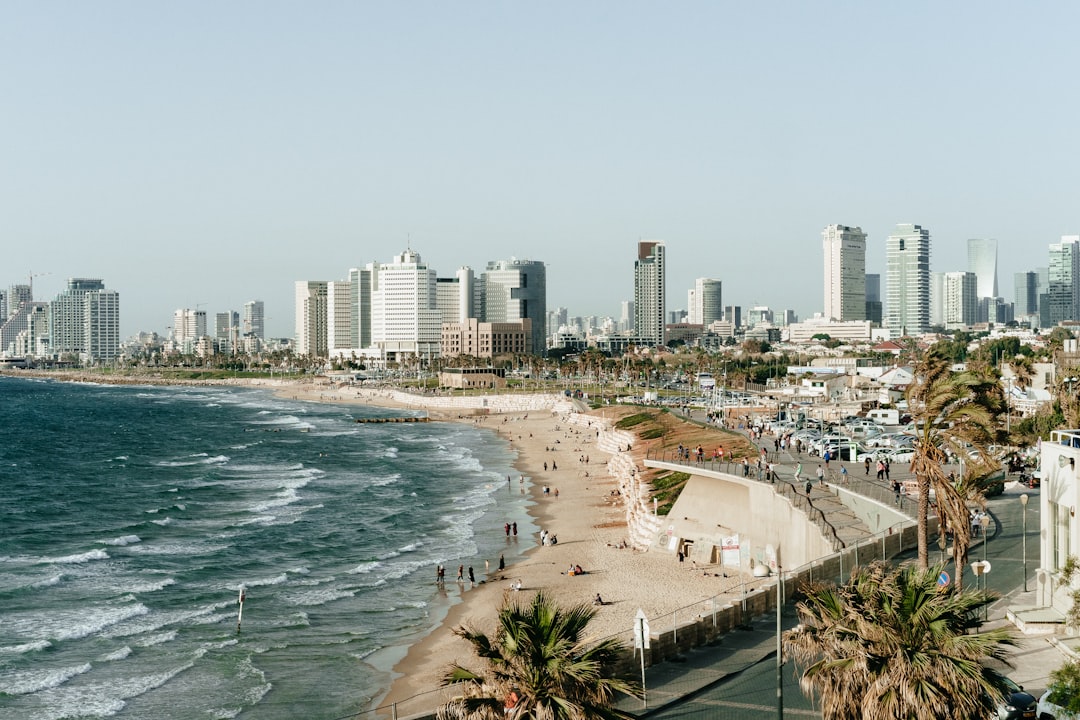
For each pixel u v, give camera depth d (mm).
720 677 43625
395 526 119562
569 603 78938
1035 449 98875
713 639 49656
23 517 127875
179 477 168625
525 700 26062
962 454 46562
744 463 88812
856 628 28000
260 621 79250
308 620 79562
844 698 27344
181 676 66312
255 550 105938
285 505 135875
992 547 62906
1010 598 50562
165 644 73062
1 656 69688
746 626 51812
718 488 90438
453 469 176125
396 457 196750
